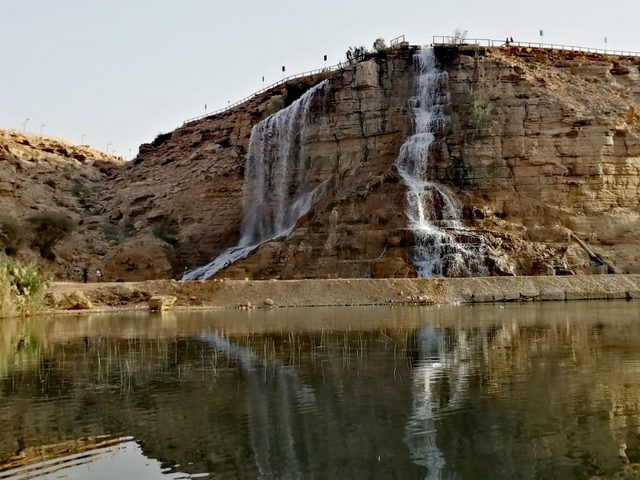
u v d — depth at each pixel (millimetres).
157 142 91000
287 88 79250
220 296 43125
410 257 50469
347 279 43938
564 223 56438
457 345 20812
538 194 57594
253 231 70938
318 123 67438
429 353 19172
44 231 68875
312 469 9258
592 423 11070
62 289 44125
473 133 59188
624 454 9555
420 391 13812
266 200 71000
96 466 9648
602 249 55625
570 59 67750
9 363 19250
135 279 66938
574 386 13875
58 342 24328
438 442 10289
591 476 8742
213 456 9977
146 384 15539
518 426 11000
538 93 60312
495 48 66625
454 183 57875
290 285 43312
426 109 63969
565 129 58719
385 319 30641
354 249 52688
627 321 27844
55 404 13547
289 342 22578
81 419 12266
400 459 9570
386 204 55156
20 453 10328
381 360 18109
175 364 18406
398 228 52250
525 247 51906
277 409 12602
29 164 84500
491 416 11633
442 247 49969
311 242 55094
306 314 34844
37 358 20172
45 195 80062
